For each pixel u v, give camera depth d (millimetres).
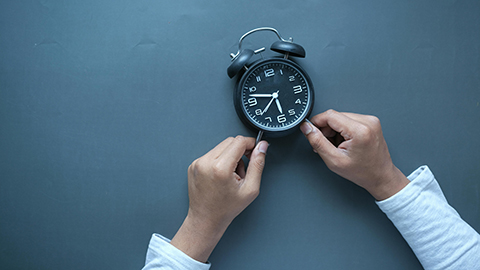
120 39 1059
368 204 1061
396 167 1042
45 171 1079
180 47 1053
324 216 1062
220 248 1059
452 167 1065
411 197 884
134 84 1061
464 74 1063
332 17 1051
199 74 1053
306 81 933
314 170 1058
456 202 1068
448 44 1062
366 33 1055
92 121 1070
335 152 881
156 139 1063
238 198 853
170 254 864
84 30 1062
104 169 1074
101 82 1064
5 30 1065
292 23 1048
